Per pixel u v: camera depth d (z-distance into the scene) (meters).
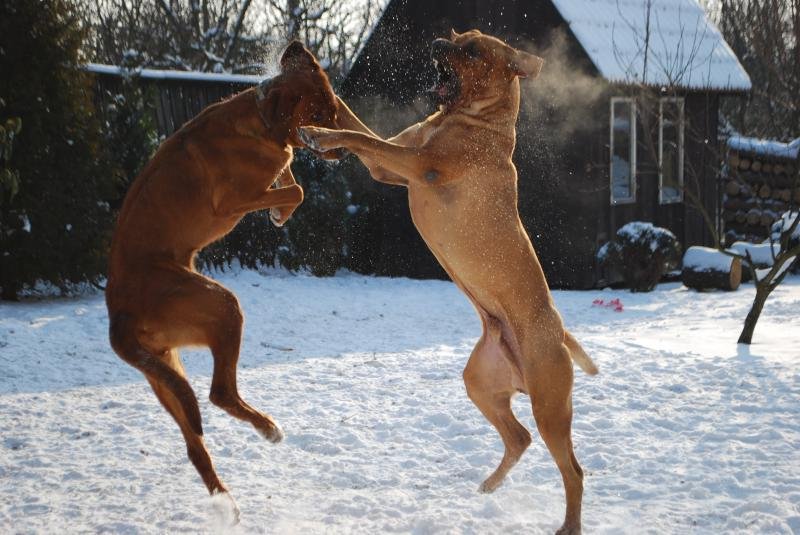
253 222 15.40
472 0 15.58
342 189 16.20
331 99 4.48
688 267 14.41
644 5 16.39
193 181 4.30
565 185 15.23
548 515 4.91
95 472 5.66
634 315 12.12
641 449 6.06
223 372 4.16
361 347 10.02
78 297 12.14
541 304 4.59
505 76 4.52
